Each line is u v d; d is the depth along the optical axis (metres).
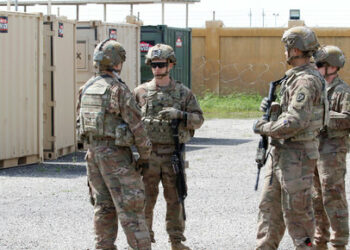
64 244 10.37
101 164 8.27
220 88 43.31
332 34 41.62
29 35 18.61
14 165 18.39
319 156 8.80
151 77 26.67
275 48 42.25
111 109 8.18
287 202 7.91
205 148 22.91
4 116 17.80
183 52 28.98
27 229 11.28
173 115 9.08
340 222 9.15
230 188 15.15
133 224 8.23
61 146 20.45
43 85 19.78
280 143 8.01
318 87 7.84
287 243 10.52
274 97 8.13
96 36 21.95
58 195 14.20
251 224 11.73
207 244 10.42
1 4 41.72
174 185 9.28
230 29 42.62
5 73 17.80
